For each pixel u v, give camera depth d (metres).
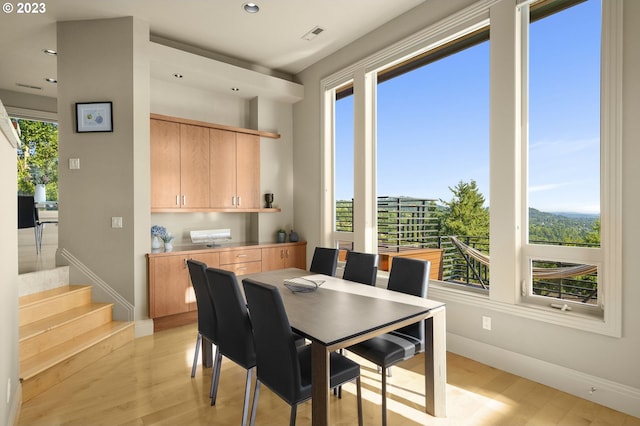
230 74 4.32
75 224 3.58
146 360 3.00
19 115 5.32
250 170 4.75
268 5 3.39
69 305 3.28
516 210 2.75
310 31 3.92
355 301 2.26
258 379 1.90
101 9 3.39
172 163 4.07
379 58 3.81
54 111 5.62
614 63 2.24
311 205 4.90
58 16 3.46
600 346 2.31
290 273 3.23
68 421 2.12
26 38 3.80
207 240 4.57
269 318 1.71
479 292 3.09
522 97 2.78
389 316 1.95
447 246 3.39
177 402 2.34
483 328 2.96
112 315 3.55
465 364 2.92
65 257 3.53
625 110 2.22
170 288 3.78
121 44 3.54
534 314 2.61
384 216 4.03
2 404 1.82
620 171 2.22
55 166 5.92
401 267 2.67
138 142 3.59
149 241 3.68
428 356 2.17
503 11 2.79
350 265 3.19
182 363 2.95
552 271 2.65
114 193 3.56
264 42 4.16
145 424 2.10
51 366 2.53
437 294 3.29
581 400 2.35
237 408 2.27
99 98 3.56
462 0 3.09
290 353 1.65
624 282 2.22
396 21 3.66
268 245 4.59
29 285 3.14
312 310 2.06
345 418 2.15
